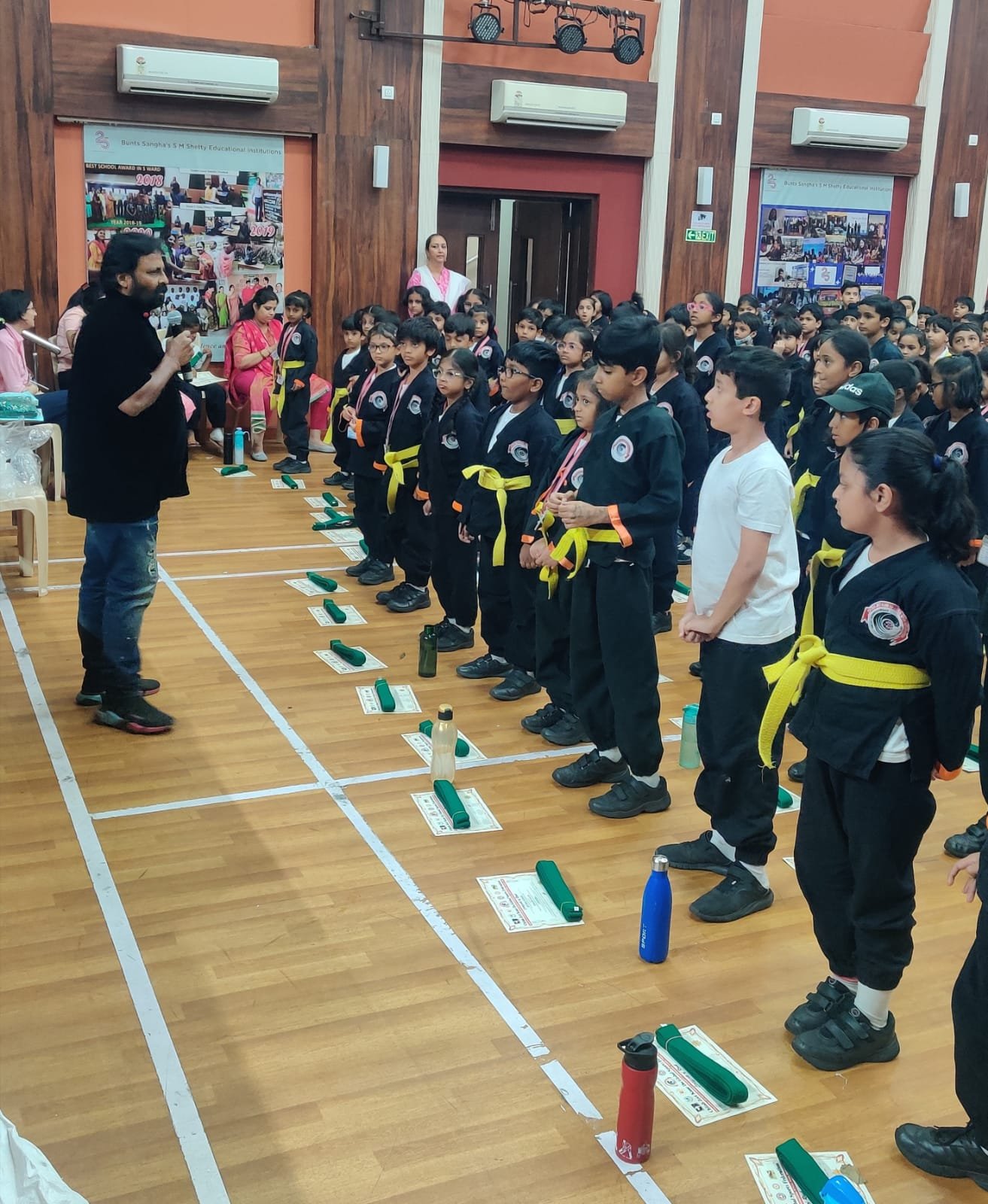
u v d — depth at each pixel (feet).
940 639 7.08
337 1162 7.03
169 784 12.09
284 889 10.17
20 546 18.80
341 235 32.01
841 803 7.86
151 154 29.66
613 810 11.75
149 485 12.58
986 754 7.10
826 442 14.19
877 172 38.40
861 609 7.46
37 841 10.84
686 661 16.67
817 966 9.35
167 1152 7.06
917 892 10.68
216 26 29.73
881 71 37.81
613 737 12.21
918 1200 6.93
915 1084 7.97
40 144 28.35
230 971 8.94
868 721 7.44
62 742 13.03
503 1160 7.09
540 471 13.98
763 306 37.37
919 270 39.75
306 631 17.15
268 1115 7.41
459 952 9.33
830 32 36.70
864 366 13.37
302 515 24.27
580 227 36.09
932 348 25.95
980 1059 6.67
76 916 9.63
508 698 14.79
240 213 30.99
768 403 9.28
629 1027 8.45
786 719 11.35
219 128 30.04
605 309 27.12
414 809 11.77
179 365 12.35
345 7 30.66
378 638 16.97
